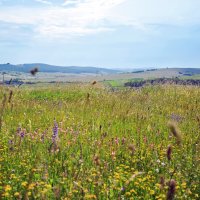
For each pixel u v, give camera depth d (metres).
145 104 15.93
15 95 17.16
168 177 6.99
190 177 7.11
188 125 11.96
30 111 13.88
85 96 18.23
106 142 9.12
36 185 5.91
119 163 7.86
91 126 11.06
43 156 7.82
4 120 11.36
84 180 6.29
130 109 14.25
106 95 18.09
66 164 7.40
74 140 9.09
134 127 11.39
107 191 5.91
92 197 5.73
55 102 16.89
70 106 14.83
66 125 11.19
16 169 7.11
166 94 18.25
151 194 6.09
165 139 10.26
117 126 11.52
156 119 12.88
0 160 7.36
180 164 7.61
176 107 15.49
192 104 15.59
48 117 12.67
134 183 6.29
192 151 8.85
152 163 7.76
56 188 5.75
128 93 19.08
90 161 7.60
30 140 8.95
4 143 8.78
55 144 8.14
